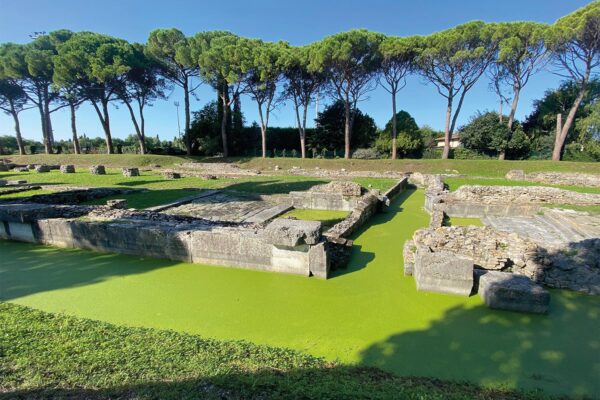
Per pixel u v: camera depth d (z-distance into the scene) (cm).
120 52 2550
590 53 1819
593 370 293
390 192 1238
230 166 2533
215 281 484
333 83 2533
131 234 585
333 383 249
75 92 2791
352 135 3106
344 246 587
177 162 2789
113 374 251
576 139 2322
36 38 2753
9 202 906
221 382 239
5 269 530
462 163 2142
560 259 467
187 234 551
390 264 560
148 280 488
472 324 369
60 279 492
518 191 1052
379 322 374
